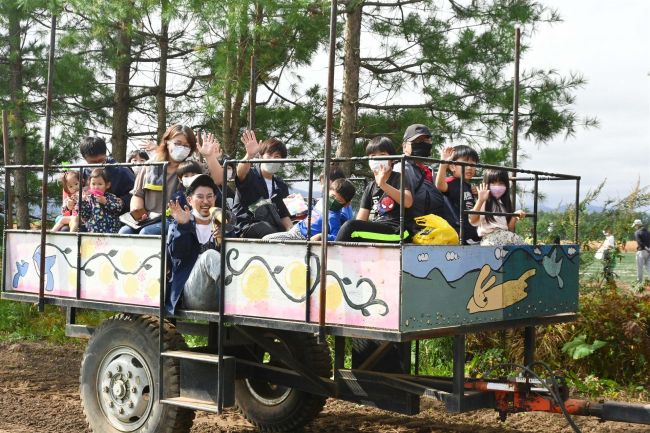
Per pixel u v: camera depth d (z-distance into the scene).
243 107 19.22
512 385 6.24
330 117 5.87
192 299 6.74
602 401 6.43
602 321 9.96
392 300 5.56
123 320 7.14
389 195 6.51
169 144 7.33
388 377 6.50
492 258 6.26
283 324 6.11
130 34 18.34
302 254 6.05
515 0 17.56
